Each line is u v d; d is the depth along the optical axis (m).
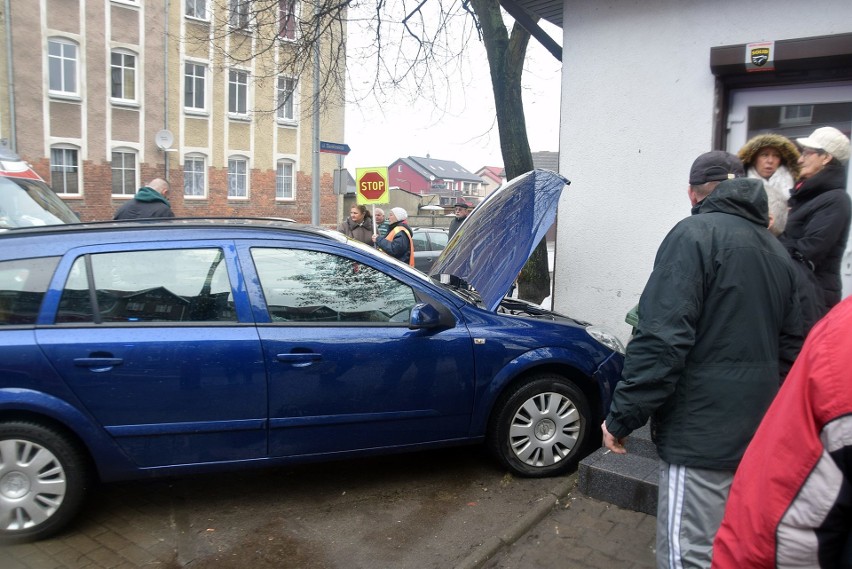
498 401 4.15
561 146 5.87
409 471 4.40
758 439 1.51
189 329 3.57
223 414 3.58
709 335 2.25
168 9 25.17
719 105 5.09
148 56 24.95
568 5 5.72
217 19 12.04
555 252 5.95
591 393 4.45
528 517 3.63
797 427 1.35
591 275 5.78
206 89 26.89
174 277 3.65
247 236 3.81
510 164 8.80
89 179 23.98
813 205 3.39
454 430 4.05
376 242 8.74
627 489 3.78
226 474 4.36
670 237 2.36
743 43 4.89
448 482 4.23
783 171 3.58
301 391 3.68
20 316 3.44
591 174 5.72
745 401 2.22
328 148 14.11
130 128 24.89
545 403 4.22
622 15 5.44
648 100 5.38
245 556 3.35
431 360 3.92
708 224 2.30
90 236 3.63
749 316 2.23
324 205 32.12
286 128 29.80
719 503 2.27
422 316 3.86
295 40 10.10
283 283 3.79
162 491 4.10
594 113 5.66
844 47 4.44
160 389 3.49
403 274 4.07
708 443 2.24
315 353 3.69
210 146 27.25
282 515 3.80
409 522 3.71
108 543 3.47
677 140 5.27
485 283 4.57
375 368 3.80
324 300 3.84
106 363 3.41
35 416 3.41
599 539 3.46
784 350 2.41
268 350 3.62
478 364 4.02
